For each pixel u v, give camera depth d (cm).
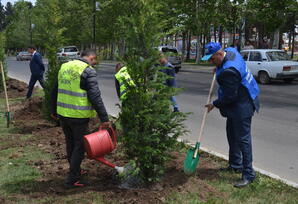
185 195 413
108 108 1077
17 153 586
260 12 2158
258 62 1691
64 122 443
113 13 3638
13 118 858
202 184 445
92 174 485
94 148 405
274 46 2294
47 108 799
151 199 399
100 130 423
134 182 430
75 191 427
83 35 4775
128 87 405
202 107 1080
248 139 447
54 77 782
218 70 446
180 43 4800
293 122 851
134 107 401
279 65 1609
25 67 3241
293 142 679
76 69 423
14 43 7581
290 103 1128
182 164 519
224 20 2838
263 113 966
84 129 435
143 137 399
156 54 402
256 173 489
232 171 495
